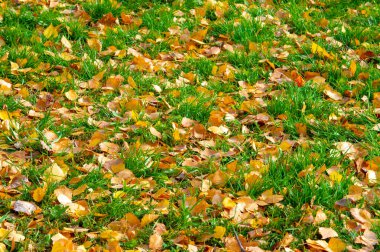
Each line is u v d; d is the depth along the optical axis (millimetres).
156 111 4539
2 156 3809
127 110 4504
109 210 3344
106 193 3496
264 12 6527
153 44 5672
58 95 4664
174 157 3939
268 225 3283
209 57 5574
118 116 4387
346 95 4871
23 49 5145
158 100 4695
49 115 4289
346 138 4281
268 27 6098
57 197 3371
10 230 3086
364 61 5438
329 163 3861
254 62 5379
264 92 4875
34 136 4000
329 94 4797
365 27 6176
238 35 5883
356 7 6895
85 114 4387
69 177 3629
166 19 6176
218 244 3193
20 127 4145
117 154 3914
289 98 4648
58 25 5734
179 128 4301
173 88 4848
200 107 4531
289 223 3318
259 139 4242
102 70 5035
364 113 4508
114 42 5578
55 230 3154
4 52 5094
